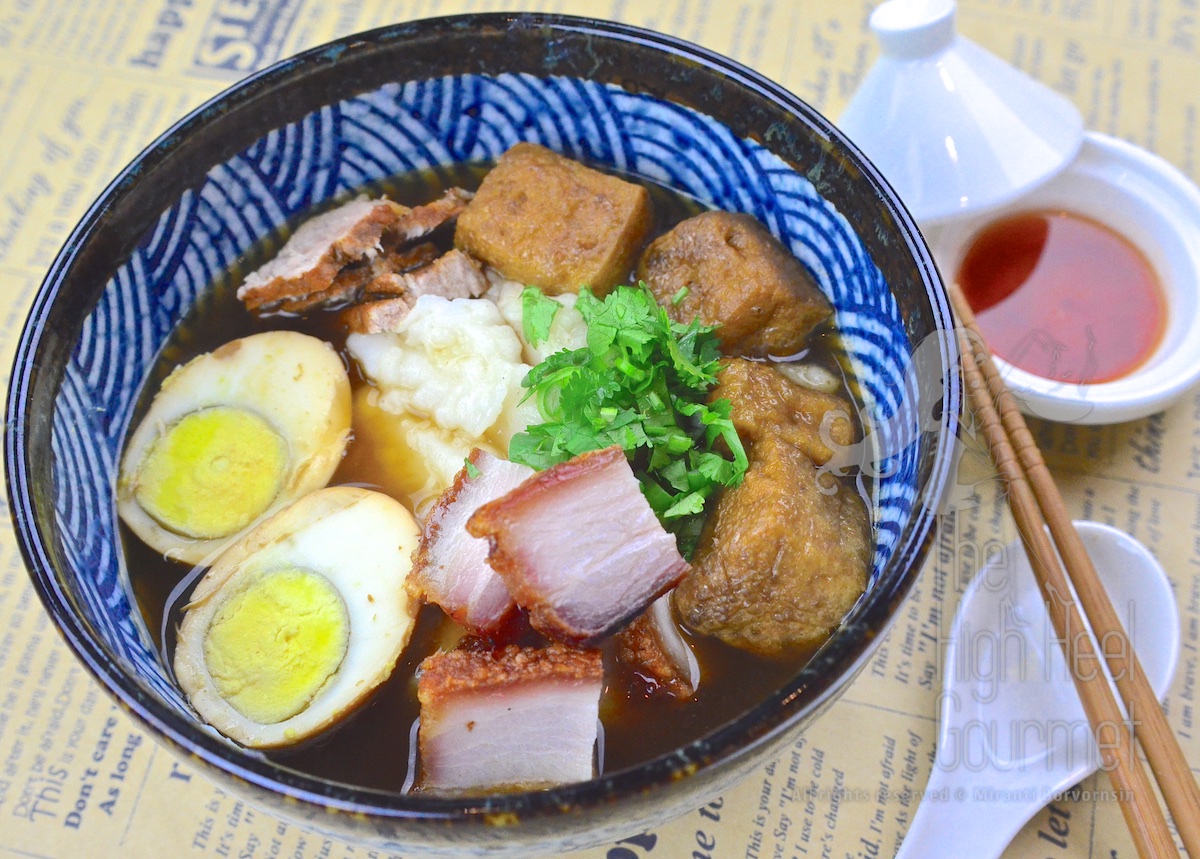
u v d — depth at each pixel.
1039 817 0.30
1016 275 0.37
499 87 0.33
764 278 0.31
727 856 0.30
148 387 0.32
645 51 0.31
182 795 0.30
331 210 0.34
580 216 0.32
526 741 0.27
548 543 0.27
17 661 0.32
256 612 0.29
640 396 0.29
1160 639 0.32
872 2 0.40
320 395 0.32
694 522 0.29
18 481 0.27
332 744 0.28
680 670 0.28
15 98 0.39
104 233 0.30
